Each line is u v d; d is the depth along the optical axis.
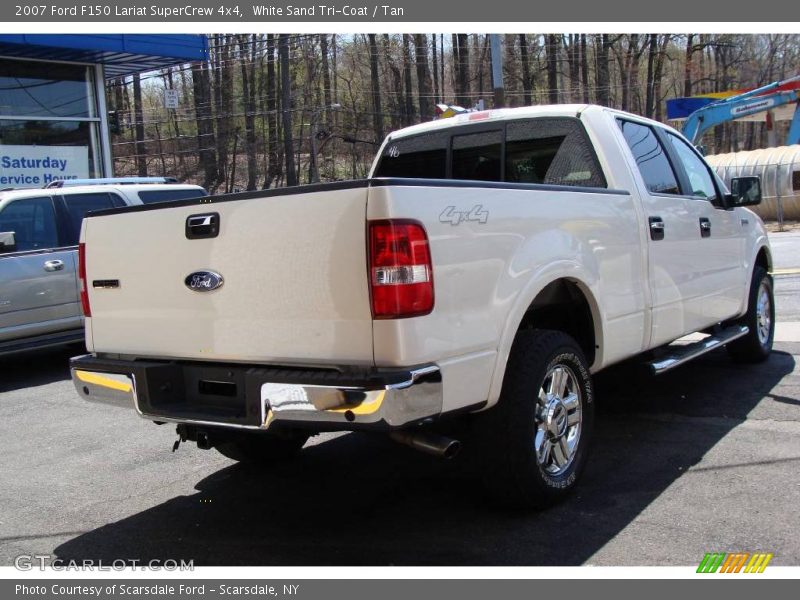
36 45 13.01
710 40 55.50
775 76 60.03
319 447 5.41
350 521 4.07
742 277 6.56
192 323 3.74
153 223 3.85
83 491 4.76
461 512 4.09
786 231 25.08
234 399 3.71
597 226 4.42
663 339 5.21
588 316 4.47
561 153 5.13
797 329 8.75
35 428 6.28
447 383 3.32
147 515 4.32
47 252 8.29
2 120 13.88
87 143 15.07
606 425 5.52
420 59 46.50
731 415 5.60
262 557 3.71
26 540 4.04
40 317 8.20
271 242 3.41
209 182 45.12
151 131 50.16
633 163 5.07
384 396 3.08
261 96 48.12
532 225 3.88
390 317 3.13
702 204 5.84
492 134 5.47
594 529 3.79
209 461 5.24
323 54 46.00
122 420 6.42
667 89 59.88
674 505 4.04
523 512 4.01
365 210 3.15
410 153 5.91
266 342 3.48
